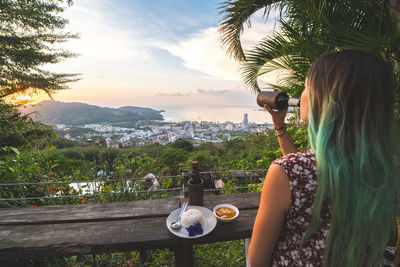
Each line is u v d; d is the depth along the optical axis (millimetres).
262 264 597
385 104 483
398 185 487
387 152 474
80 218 1227
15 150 2508
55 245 1001
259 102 999
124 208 1344
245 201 1412
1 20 8266
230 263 1714
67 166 3477
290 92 2789
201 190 1311
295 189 515
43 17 8625
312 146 539
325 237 521
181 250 1123
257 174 2975
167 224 1111
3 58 8281
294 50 2486
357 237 473
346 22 1847
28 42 8602
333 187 472
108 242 1020
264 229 560
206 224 1123
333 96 493
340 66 500
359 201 459
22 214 1276
